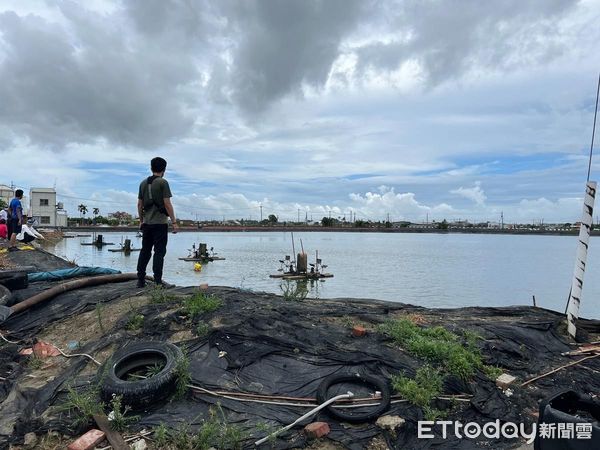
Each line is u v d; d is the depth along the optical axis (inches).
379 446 147.9
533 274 1143.0
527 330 246.1
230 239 3789.4
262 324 220.1
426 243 3462.1
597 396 186.9
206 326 214.2
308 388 176.6
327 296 759.1
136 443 145.8
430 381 178.2
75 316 257.4
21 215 659.4
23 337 242.4
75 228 4242.1
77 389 175.3
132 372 186.1
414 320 252.4
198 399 169.9
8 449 144.5
